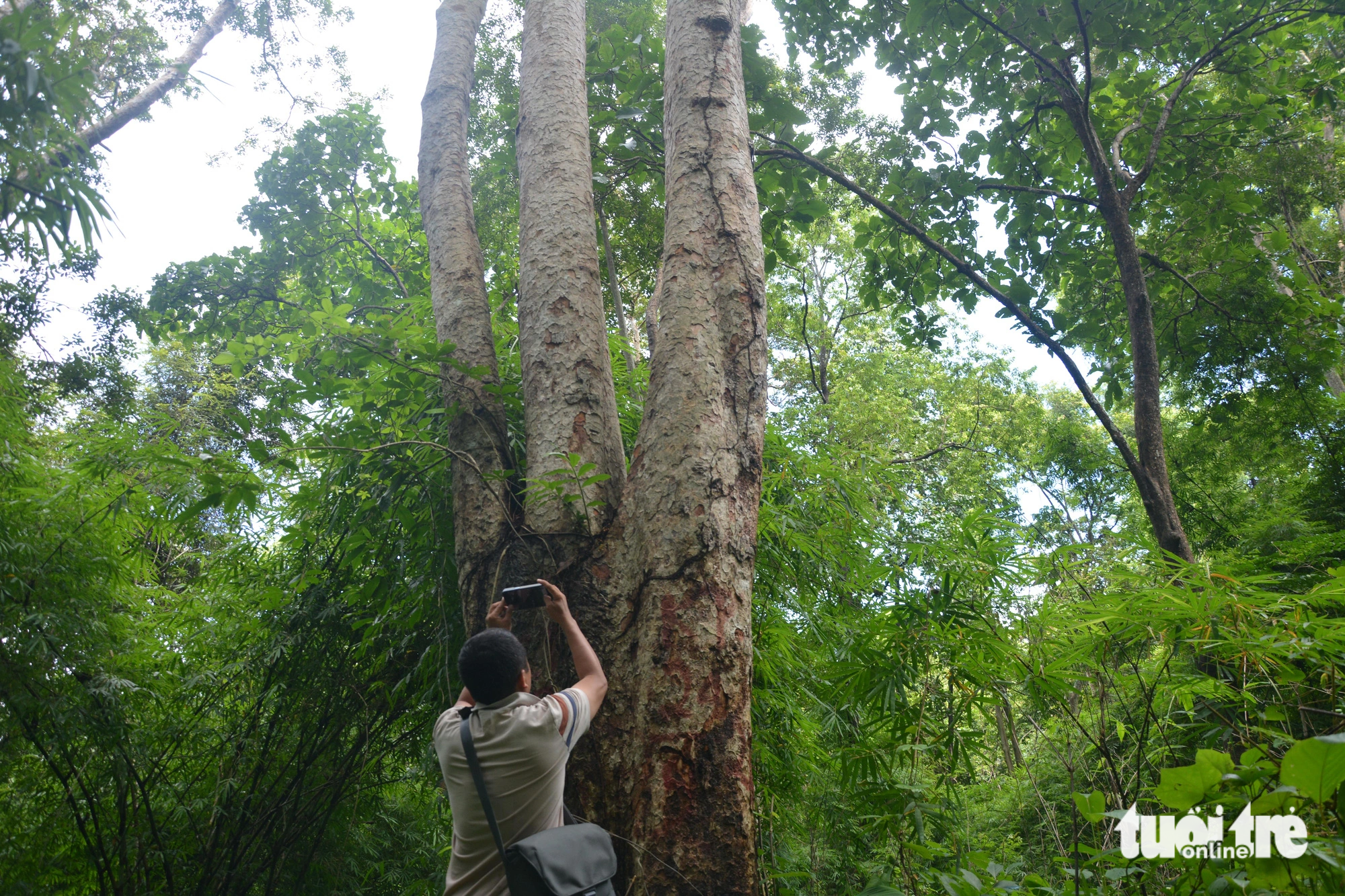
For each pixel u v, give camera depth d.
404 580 3.35
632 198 6.56
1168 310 6.47
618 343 4.36
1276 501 7.06
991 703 3.02
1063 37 5.01
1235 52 5.30
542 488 2.40
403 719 4.15
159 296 6.45
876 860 4.31
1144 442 4.50
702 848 1.82
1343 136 8.44
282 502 4.15
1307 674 2.18
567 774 2.01
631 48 5.28
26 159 1.85
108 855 3.91
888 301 6.29
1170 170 5.95
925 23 5.18
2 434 3.45
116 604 3.98
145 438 3.05
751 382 2.45
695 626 2.04
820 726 4.40
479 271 3.21
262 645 3.97
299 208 7.00
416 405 3.04
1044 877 2.45
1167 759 2.49
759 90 5.21
